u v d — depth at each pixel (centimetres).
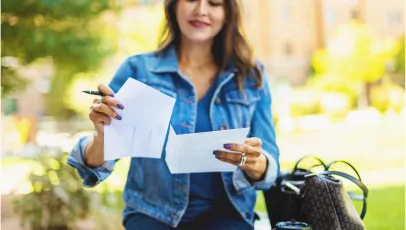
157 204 222
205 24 228
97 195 459
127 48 1226
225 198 224
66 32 803
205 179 221
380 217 413
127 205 230
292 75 2441
